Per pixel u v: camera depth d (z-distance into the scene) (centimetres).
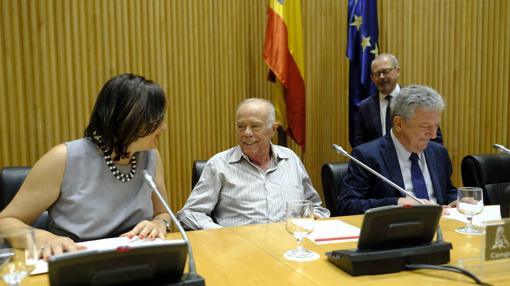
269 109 235
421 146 225
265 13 417
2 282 112
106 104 168
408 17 440
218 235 179
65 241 151
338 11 440
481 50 459
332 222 197
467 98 459
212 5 390
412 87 226
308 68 434
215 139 400
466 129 462
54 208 173
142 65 365
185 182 387
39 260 141
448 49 451
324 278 130
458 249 157
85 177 171
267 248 160
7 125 321
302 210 147
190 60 383
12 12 318
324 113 444
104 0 346
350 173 240
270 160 243
